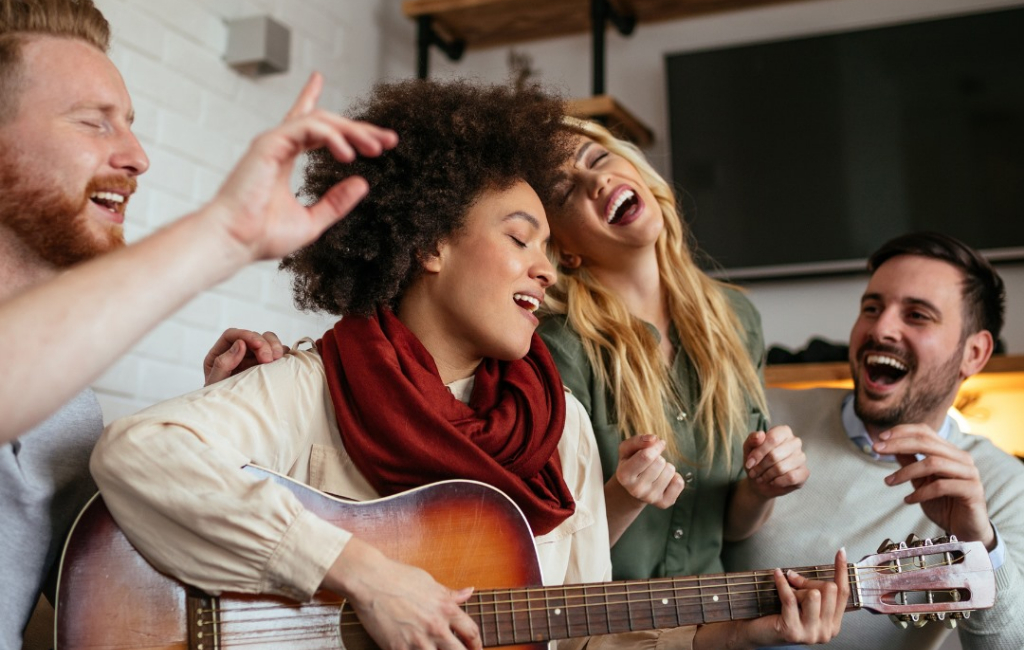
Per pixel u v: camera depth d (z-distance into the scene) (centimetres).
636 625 122
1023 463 188
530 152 139
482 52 375
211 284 76
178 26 278
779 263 325
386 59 368
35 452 116
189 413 112
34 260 118
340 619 107
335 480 120
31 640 126
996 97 315
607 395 176
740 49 340
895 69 325
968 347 190
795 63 334
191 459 104
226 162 291
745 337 199
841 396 195
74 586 104
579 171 183
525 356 139
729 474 178
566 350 176
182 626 105
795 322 326
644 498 139
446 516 117
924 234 193
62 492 118
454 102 138
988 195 311
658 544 171
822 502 182
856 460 185
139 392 251
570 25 362
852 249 319
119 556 106
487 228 130
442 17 360
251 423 116
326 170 135
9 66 115
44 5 119
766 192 330
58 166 114
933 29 323
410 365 124
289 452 119
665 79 345
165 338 260
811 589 125
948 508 156
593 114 327
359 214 129
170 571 106
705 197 335
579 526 138
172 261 74
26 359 69
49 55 117
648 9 354
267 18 294
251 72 301
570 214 183
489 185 132
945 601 134
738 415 181
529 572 119
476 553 117
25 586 112
